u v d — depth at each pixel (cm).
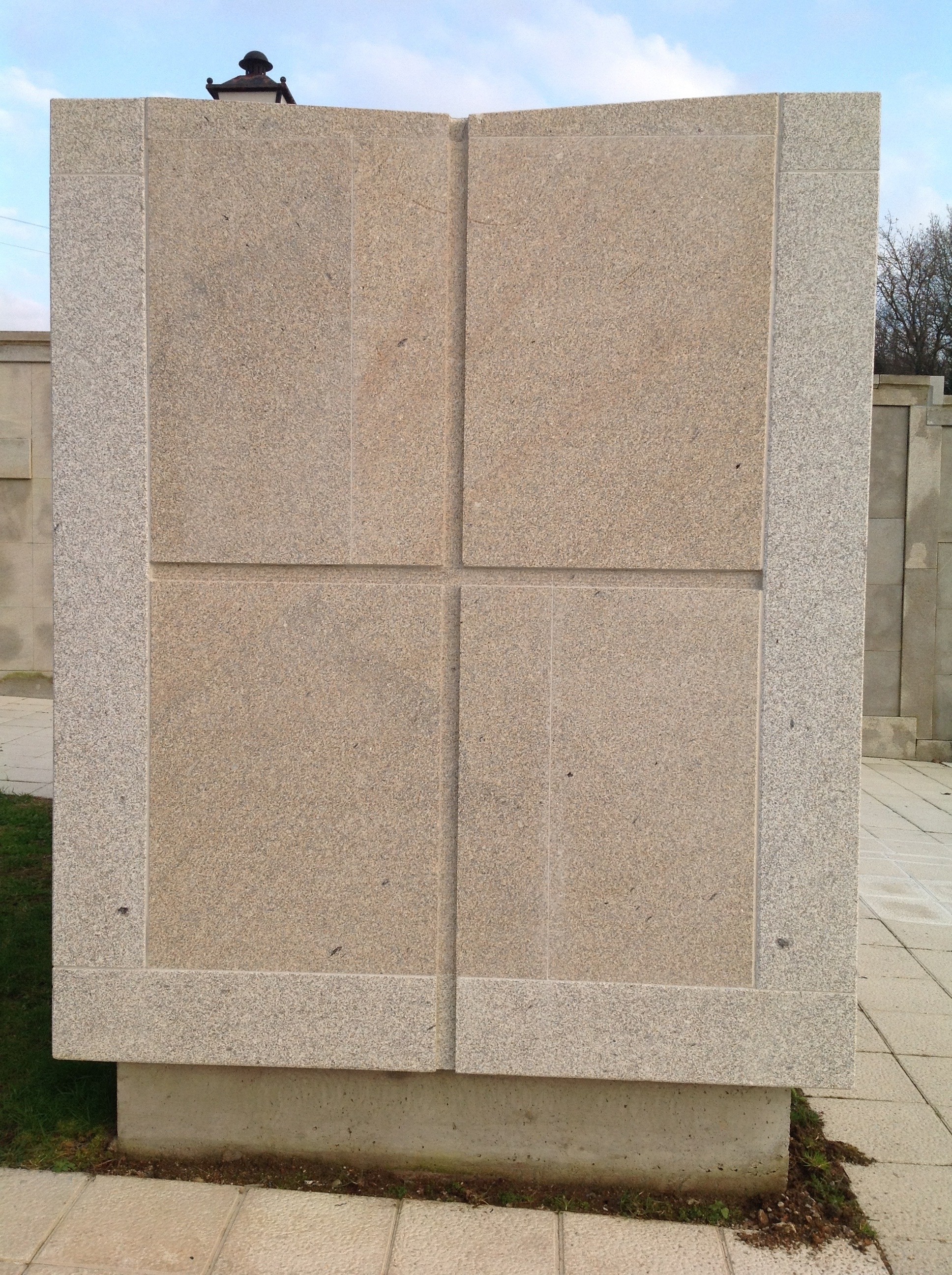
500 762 281
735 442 274
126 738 287
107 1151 299
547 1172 291
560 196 273
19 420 1134
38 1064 340
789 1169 295
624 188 272
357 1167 295
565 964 282
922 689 1006
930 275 2438
